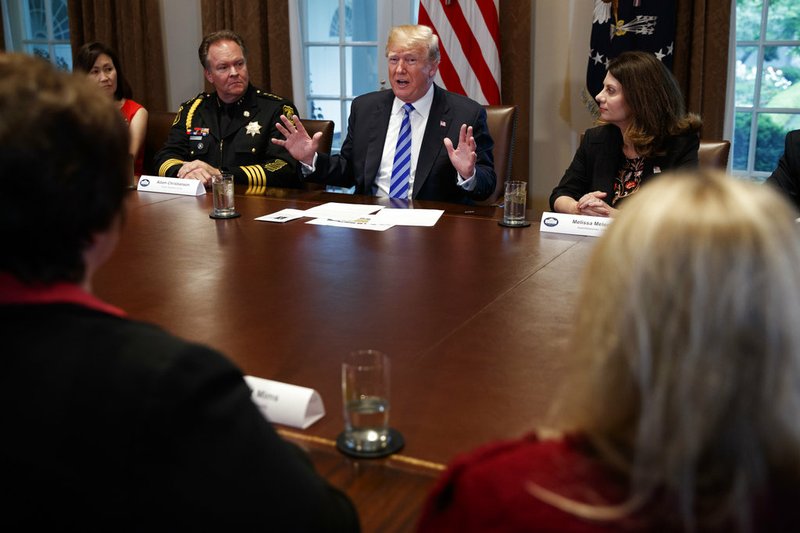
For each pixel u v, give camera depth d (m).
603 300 0.53
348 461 0.97
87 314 0.63
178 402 0.57
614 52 3.40
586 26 3.60
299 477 0.62
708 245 0.49
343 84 4.29
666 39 3.33
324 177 2.94
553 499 0.51
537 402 1.11
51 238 0.62
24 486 0.57
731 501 0.48
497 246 2.00
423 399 1.13
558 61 3.80
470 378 1.20
